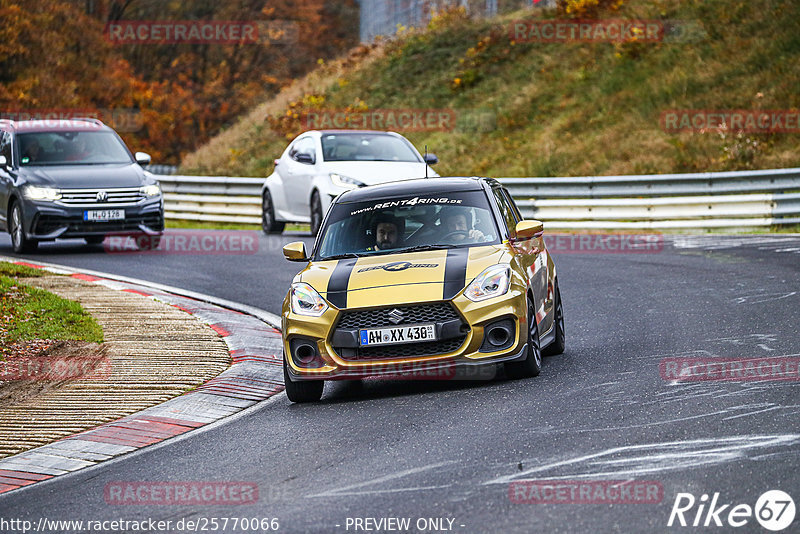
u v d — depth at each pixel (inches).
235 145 5487.2
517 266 1223.5
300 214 2770.7
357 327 1169.4
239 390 1280.8
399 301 1164.5
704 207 2795.3
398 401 1155.9
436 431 986.7
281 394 1280.8
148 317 1727.4
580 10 5246.1
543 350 1390.3
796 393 1011.9
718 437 879.1
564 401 1063.6
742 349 1273.4
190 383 1306.6
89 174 2588.6
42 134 2709.2
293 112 5319.9
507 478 812.6
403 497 789.2
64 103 6397.6
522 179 3144.7
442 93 5226.4
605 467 820.0
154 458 999.0
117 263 2433.6
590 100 4522.6
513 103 4788.4
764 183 2787.9
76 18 6939.0
